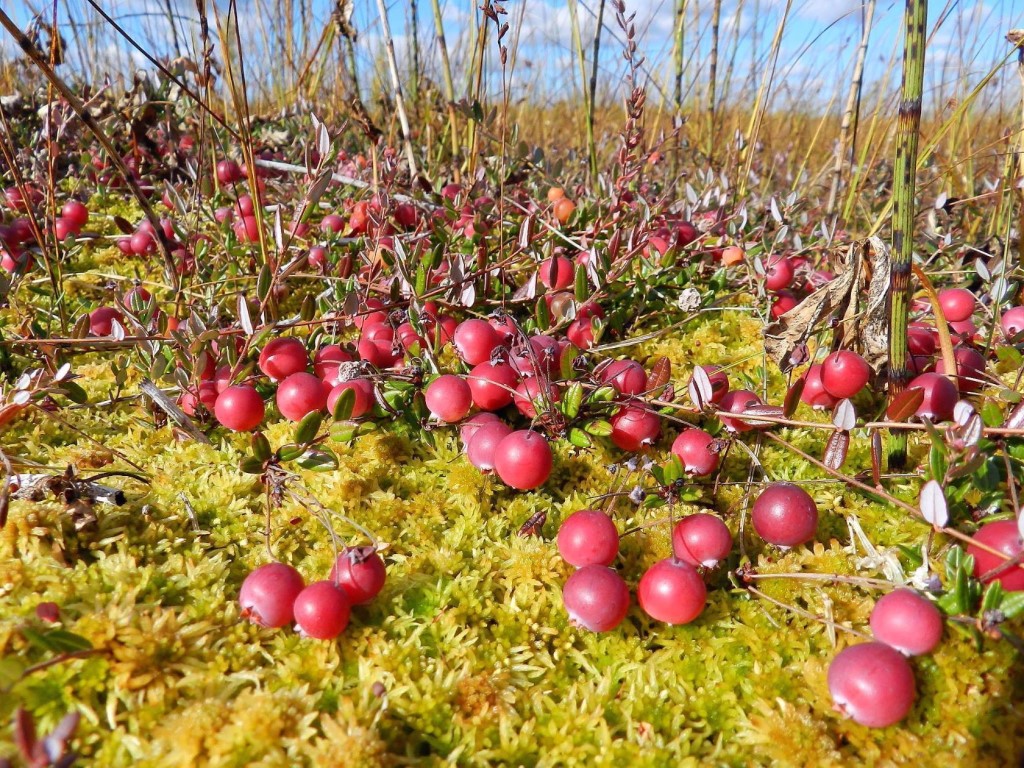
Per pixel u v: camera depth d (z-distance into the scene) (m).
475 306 0.24
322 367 0.20
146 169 0.35
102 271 0.29
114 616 0.13
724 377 0.18
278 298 0.26
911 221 0.15
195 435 0.19
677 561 0.14
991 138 0.42
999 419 0.15
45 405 0.19
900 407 0.14
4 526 0.14
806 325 0.18
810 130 0.63
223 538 0.16
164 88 0.36
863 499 0.18
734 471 0.19
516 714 0.13
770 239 0.28
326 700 0.12
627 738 0.12
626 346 0.25
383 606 0.14
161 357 0.19
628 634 0.14
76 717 0.08
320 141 0.19
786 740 0.12
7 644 0.12
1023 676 0.13
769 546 0.16
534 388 0.18
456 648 0.14
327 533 0.16
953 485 0.15
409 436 0.20
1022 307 0.21
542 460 0.16
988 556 0.13
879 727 0.12
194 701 0.12
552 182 0.34
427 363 0.20
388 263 0.23
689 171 0.42
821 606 0.14
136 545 0.15
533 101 0.58
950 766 0.11
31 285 0.26
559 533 0.15
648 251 0.28
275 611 0.13
